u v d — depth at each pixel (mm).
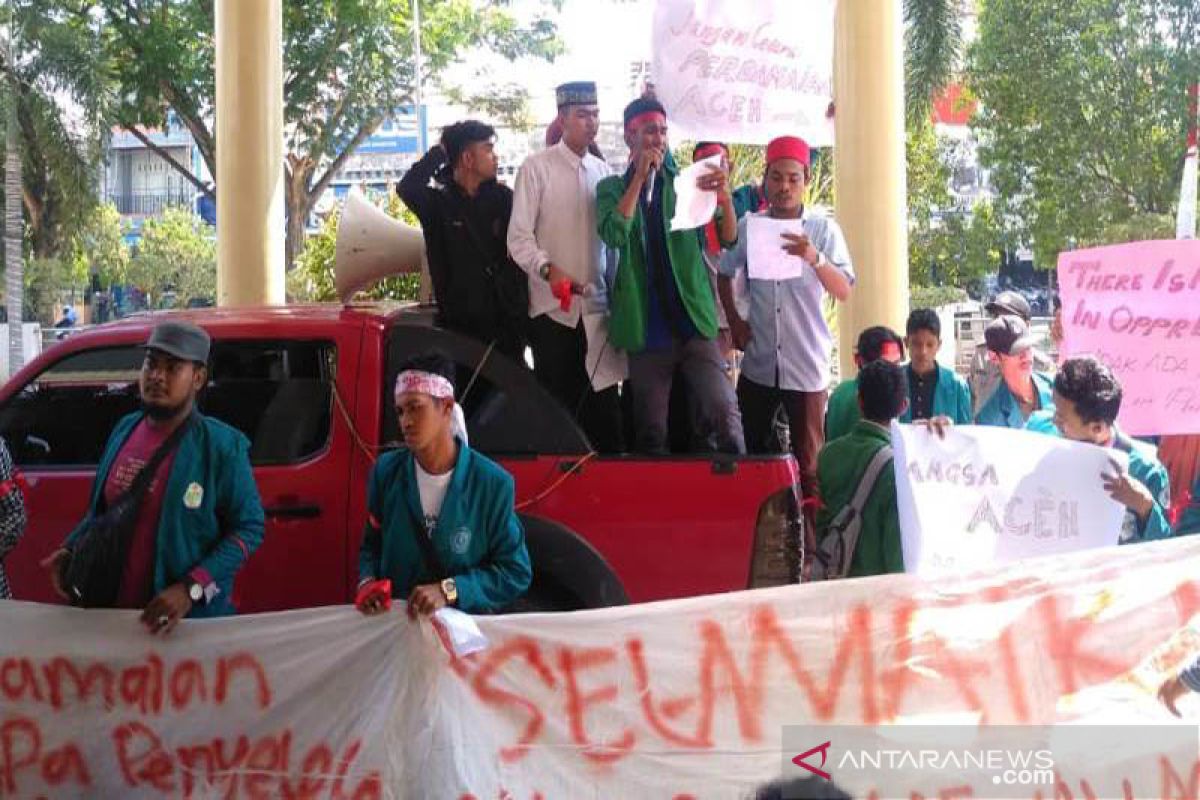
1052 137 25297
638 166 6180
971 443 4945
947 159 31969
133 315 6703
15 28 24078
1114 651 4781
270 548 5809
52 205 27141
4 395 6125
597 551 5746
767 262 6574
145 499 4840
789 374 7203
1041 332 26516
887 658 4781
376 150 37625
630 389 6730
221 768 4863
